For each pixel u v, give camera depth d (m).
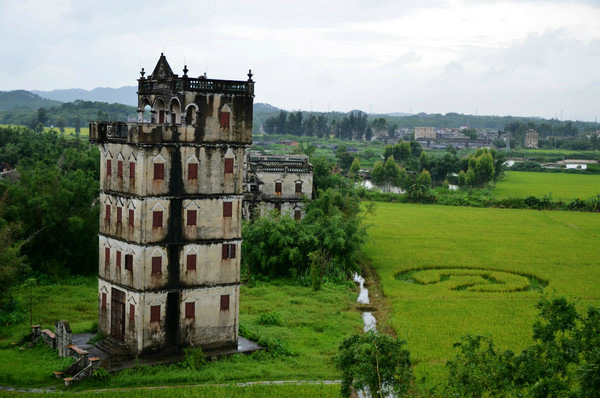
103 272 56.47
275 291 76.75
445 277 88.94
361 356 37.72
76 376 46.72
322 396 44.94
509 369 35.84
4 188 77.94
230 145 54.78
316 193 116.81
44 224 76.12
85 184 80.38
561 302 36.31
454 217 142.62
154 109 57.31
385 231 121.88
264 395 44.94
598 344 34.56
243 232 84.94
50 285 73.81
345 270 86.19
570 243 112.44
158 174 52.03
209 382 48.28
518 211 155.75
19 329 58.25
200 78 53.06
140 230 51.50
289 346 57.12
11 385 45.75
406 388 37.09
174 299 53.59
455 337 60.28
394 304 72.38
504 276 87.56
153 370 49.72
